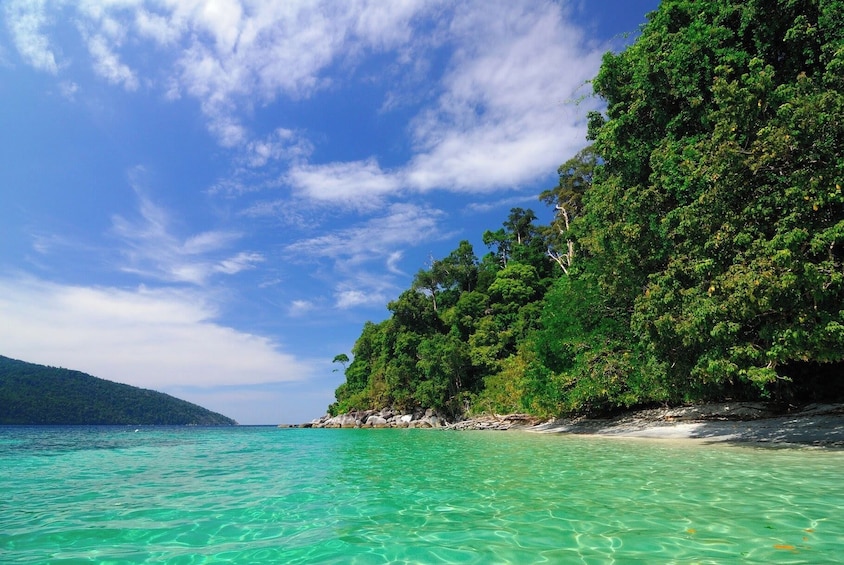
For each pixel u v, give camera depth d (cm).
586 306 2367
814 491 673
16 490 928
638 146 1630
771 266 1000
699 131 1445
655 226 1443
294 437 3234
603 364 2264
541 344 2702
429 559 433
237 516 648
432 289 7219
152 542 521
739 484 738
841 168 991
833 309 1050
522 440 2061
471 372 5178
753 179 1115
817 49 1217
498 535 503
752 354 1100
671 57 1459
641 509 594
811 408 1670
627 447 1459
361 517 616
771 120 1098
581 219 2448
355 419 5975
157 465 1400
